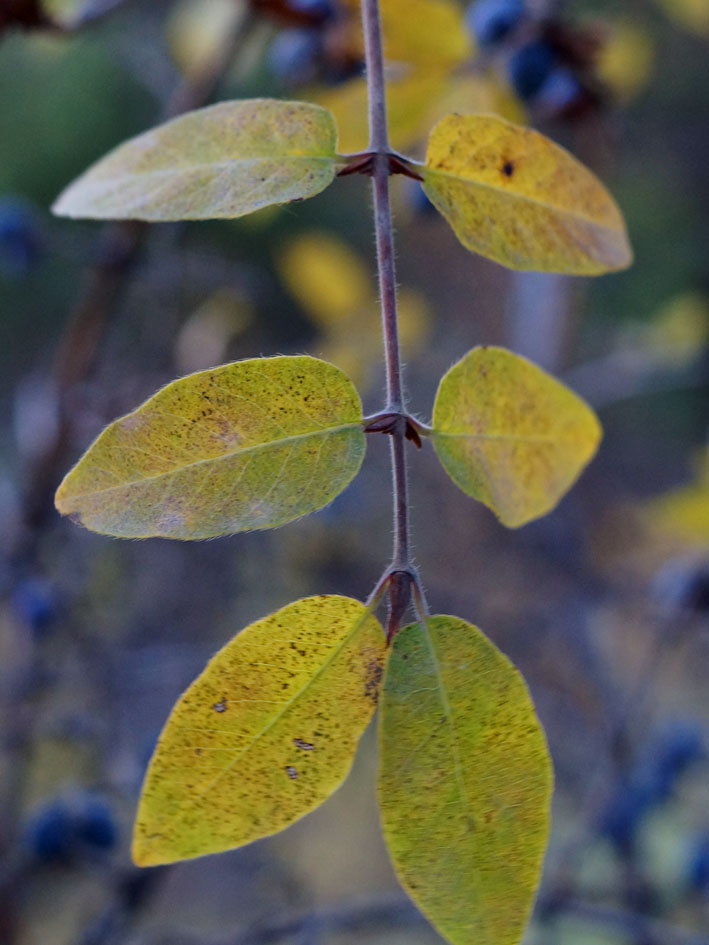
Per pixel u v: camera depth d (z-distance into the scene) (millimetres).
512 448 301
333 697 279
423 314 851
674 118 2012
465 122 299
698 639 1117
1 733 676
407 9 413
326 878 962
